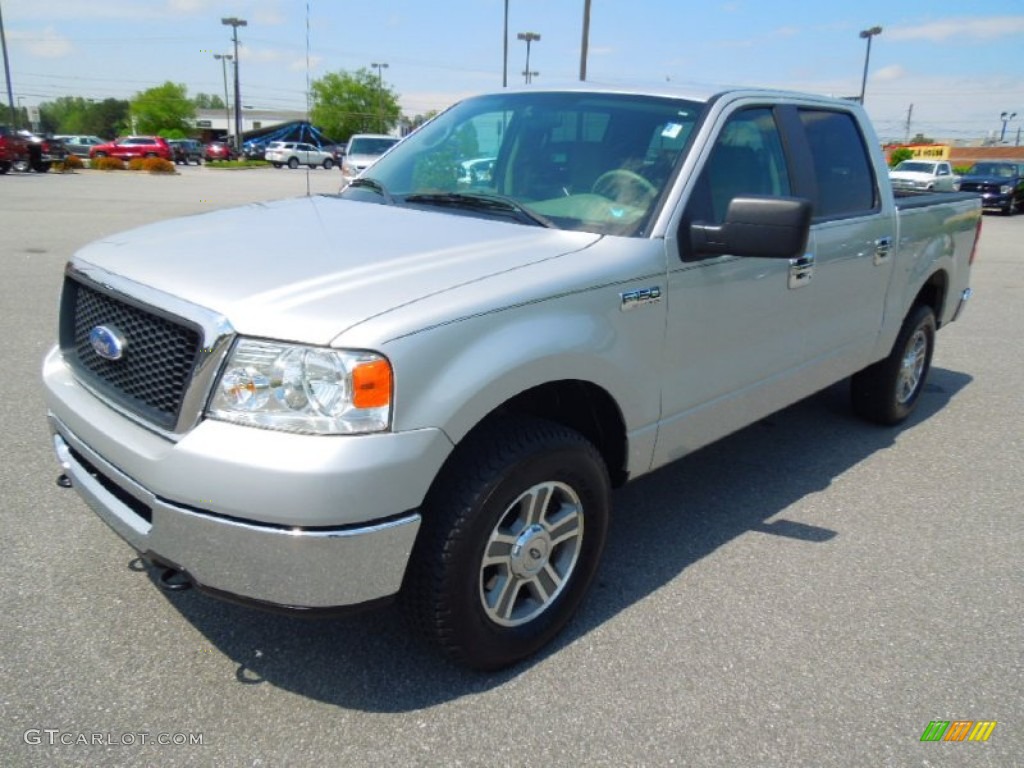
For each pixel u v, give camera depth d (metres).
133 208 17.92
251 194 23.81
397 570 2.40
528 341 2.58
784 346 3.88
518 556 2.75
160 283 2.56
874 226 4.43
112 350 2.62
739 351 3.57
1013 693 2.84
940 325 5.71
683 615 3.22
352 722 2.58
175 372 2.41
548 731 2.57
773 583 3.48
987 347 7.84
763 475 4.62
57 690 2.64
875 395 5.28
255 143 65.88
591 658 2.94
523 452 2.60
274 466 2.19
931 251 5.15
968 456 5.01
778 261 3.65
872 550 3.80
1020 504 4.34
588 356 2.78
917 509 4.25
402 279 2.54
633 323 2.97
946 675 2.92
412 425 2.31
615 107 3.64
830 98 4.43
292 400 2.24
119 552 3.45
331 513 2.22
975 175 27.95
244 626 3.02
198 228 3.18
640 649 3.00
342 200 3.75
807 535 3.92
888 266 4.65
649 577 3.50
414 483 2.34
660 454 3.32
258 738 2.49
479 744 2.51
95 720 2.53
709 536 3.88
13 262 10.05
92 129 136.75
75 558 3.39
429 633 2.63
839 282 4.20
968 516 4.18
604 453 3.23
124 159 47.78
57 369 3.05
